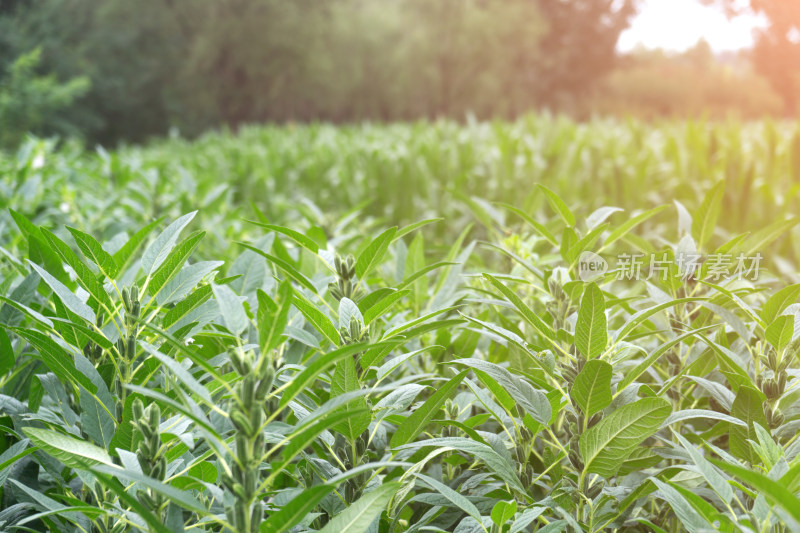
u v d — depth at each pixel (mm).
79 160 7215
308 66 43188
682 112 63281
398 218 7566
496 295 1871
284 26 41406
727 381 1644
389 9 47906
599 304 1216
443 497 1290
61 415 1542
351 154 9344
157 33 39500
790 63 52125
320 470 1238
